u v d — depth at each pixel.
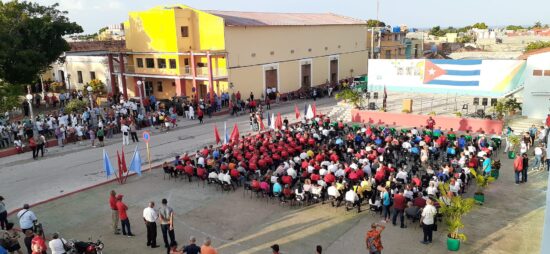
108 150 28.19
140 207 18.33
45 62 41.53
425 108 34.44
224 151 23.03
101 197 19.75
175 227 16.27
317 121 30.00
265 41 45.38
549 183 8.16
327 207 17.77
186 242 14.95
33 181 22.31
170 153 26.97
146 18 43.88
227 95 41.41
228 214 17.36
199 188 20.44
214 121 36.88
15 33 39.50
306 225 16.16
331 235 15.31
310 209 17.61
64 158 26.58
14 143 28.20
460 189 17.62
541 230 15.05
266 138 25.34
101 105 45.19
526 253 13.59
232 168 20.14
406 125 31.62
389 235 15.11
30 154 27.67
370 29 66.38
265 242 14.95
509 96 31.23
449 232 14.09
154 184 21.23
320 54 53.44
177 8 42.09
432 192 16.12
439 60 33.53
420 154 21.89
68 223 16.98
